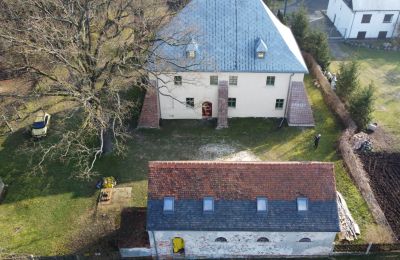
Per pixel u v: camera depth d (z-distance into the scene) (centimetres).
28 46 3650
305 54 5844
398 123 4869
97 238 3494
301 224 3089
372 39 6694
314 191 3122
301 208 3105
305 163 3153
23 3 3884
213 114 4841
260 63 4397
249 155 4369
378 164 4291
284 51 4434
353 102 4662
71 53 3559
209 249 3300
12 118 4672
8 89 4903
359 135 4559
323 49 5662
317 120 4831
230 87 4584
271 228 3084
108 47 4341
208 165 3166
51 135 4622
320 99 5166
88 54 3681
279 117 4862
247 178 3150
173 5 5659
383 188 4034
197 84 4541
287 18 6531
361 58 6203
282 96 4669
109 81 3912
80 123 4734
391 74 5806
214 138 4591
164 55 4366
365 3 6338
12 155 4391
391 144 4547
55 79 3841
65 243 3491
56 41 3709
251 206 3119
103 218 3709
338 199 3812
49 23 3791
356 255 3362
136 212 3419
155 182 3153
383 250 3338
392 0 6325
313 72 5606
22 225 3672
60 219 3722
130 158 4334
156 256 3362
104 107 4038
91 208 3819
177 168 3164
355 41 6644
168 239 3209
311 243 3244
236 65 4388
